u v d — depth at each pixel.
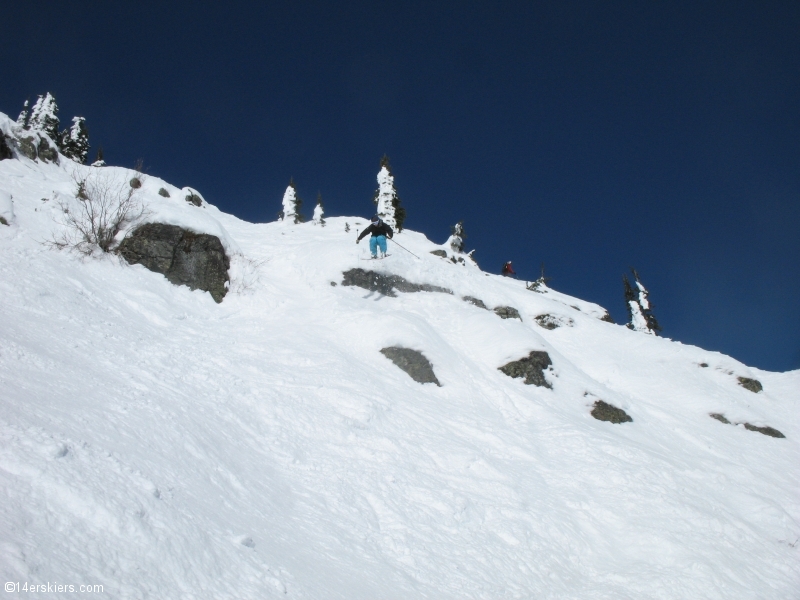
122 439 6.59
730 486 12.49
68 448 5.60
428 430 11.52
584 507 10.53
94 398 7.46
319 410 10.69
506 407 13.98
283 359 12.63
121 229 15.41
